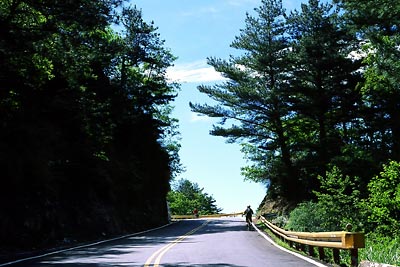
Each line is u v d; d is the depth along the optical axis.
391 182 22.08
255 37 43.09
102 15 20.06
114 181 40.50
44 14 19.17
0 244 19.84
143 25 50.69
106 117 36.50
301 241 15.48
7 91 20.67
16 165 23.08
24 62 19.59
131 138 48.19
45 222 24.31
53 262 14.05
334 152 41.03
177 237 28.08
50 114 30.00
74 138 32.53
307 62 40.19
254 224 41.69
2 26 18.19
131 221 40.81
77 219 29.33
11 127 23.86
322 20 40.22
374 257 12.14
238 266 11.99
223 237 26.70
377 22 27.94
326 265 11.91
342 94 39.88
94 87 42.47
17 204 22.56
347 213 23.50
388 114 39.12
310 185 42.22
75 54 22.02
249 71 45.47
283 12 43.28
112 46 27.50
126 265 12.79
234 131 44.31
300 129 46.59
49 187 26.83
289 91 41.19
